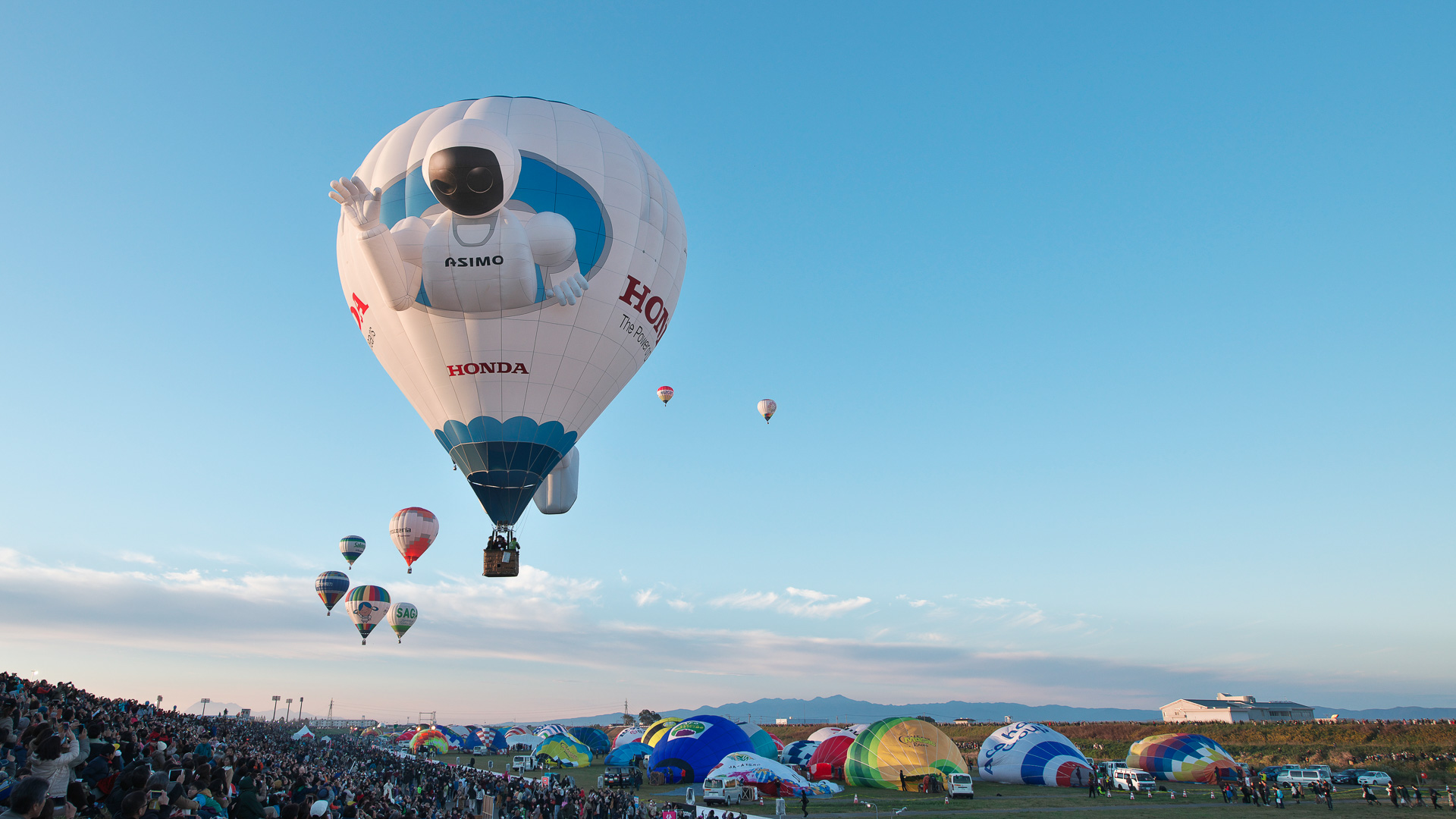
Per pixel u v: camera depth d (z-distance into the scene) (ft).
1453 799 126.72
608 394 79.56
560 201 72.43
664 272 79.56
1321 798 123.54
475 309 70.59
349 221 67.72
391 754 235.61
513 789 113.50
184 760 40.16
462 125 67.15
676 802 124.06
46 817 15.46
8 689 61.16
